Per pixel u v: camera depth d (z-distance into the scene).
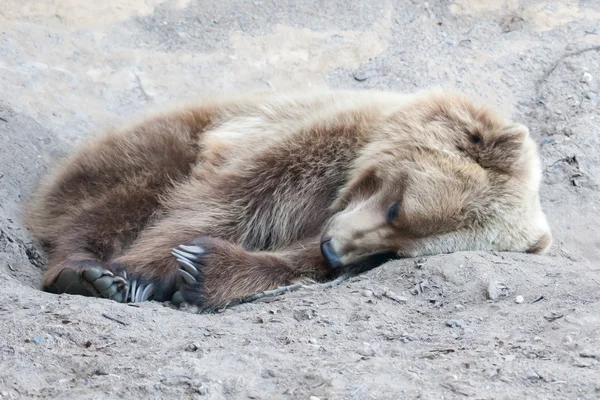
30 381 6.98
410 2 18.12
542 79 17.11
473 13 18.19
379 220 10.10
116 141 12.27
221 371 7.05
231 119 12.58
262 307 9.38
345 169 11.40
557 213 14.12
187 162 12.22
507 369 7.11
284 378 7.01
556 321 8.23
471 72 17.12
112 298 9.82
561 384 6.83
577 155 15.30
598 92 16.78
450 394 6.70
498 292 9.20
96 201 11.59
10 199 12.43
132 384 6.82
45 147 13.80
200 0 17.30
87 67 15.64
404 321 8.70
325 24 17.41
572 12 18.17
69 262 9.93
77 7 16.33
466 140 10.41
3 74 14.77
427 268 9.65
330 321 8.58
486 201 10.16
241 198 11.25
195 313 9.88
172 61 16.28
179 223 11.00
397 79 16.75
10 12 15.81
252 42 16.89
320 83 16.55
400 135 10.73
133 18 16.70
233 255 10.20
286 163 11.36
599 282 9.23
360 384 6.82
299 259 10.64
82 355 7.47
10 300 8.54
